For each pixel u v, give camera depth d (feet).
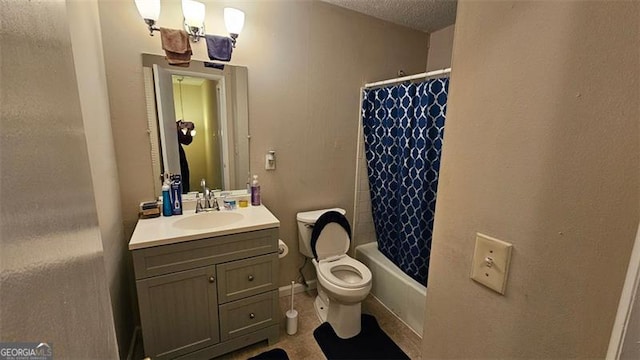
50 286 1.01
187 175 5.99
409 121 6.70
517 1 1.56
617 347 1.31
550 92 1.45
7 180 0.80
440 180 2.14
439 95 6.11
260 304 5.49
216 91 5.97
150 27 5.00
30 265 0.89
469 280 1.97
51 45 1.23
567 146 1.41
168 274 4.57
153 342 4.63
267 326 5.66
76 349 1.19
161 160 5.71
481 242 1.85
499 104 1.69
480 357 1.95
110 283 4.39
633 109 1.19
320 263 6.59
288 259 7.49
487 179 1.79
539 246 1.56
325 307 6.78
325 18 6.81
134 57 5.22
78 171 1.49
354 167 8.04
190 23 5.27
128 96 5.28
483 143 1.80
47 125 1.11
